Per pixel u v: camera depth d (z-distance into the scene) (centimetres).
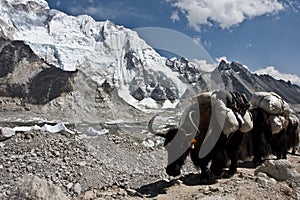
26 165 881
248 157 978
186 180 829
